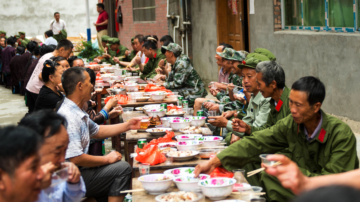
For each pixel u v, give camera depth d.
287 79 6.93
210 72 9.88
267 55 4.08
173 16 10.82
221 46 5.03
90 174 3.09
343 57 5.62
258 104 3.68
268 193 2.66
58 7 20.45
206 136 3.43
